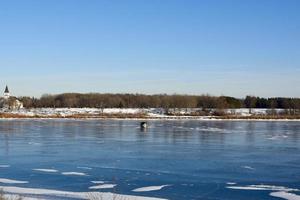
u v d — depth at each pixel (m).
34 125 82.06
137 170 29.94
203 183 25.48
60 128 73.62
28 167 31.09
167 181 26.03
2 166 31.52
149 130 69.50
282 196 22.33
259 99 166.38
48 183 25.27
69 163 33.06
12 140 51.53
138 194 22.52
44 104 161.62
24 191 22.64
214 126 82.56
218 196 22.27
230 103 158.38
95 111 135.12
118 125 84.00
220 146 45.97
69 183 25.27
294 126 84.50
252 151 41.44
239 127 79.81
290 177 27.48
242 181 26.16
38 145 46.03
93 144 47.44
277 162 33.97
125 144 47.69
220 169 30.47
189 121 104.62
